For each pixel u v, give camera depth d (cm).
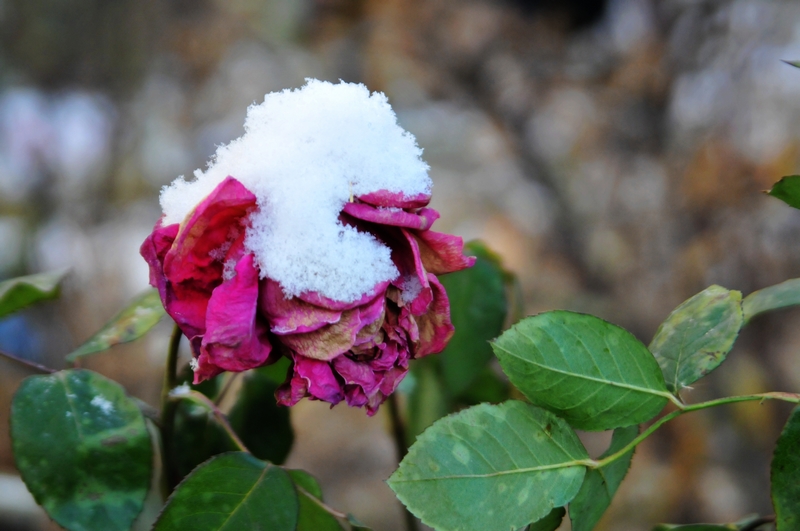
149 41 170
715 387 108
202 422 46
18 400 41
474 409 39
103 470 41
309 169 39
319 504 42
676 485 100
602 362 40
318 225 39
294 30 169
